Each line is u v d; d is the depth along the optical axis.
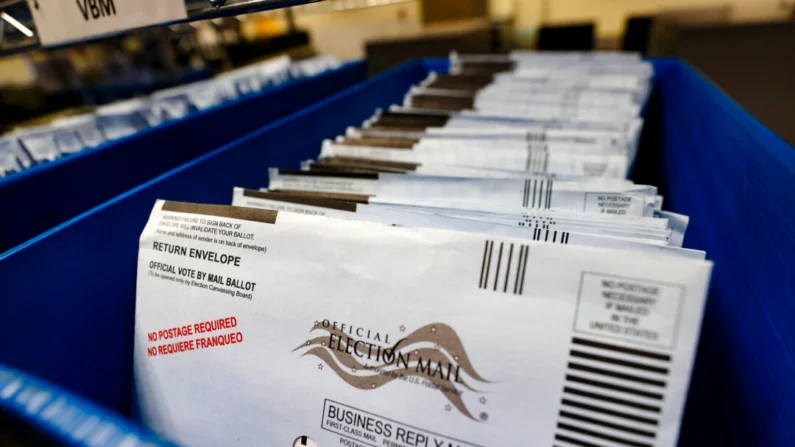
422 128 0.30
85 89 0.51
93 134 0.31
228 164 0.26
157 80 0.53
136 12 0.21
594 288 0.12
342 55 1.00
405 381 0.14
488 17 0.94
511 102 0.34
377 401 0.15
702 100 0.27
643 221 0.16
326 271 0.15
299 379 0.16
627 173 0.27
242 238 0.16
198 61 0.59
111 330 0.21
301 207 0.19
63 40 0.24
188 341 0.17
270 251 0.16
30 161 0.27
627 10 0.96
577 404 0.13
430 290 0.14
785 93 0.72
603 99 0.33
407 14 0.93
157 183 0.22
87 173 0.25
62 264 0.18
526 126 0.30
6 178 0.22
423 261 0.14
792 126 0.72
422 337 0.14
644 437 0.12
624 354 0.12
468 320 0.13
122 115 0.33
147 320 0.18
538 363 0.13
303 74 0.50
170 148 0.30
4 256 0.16
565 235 0.16
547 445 0.13
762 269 0.16
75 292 0.19
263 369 0.16
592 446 0.13
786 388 0.13
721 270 0.21
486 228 0.17
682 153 0.32
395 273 0.14
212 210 0.17
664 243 0.16
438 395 0.14
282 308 0.16
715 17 0.89
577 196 0.19
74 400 0.10
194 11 0.19
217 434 0.17
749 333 0.16
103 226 0.20
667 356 0.12
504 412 0.13
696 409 0.21
